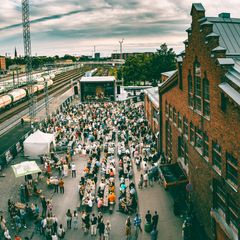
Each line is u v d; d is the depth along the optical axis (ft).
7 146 151.64
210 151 66.39
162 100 118.32
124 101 260.83
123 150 126.82
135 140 142.61
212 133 64.39
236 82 53.01
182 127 91.04
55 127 169.99
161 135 120.88
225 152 57.77
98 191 94.17
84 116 194.80
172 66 362.74
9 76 452.76
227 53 71.51
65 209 90.94
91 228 78.18
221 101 58.23
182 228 76.64
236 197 53.93
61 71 625.00
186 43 82.17
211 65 63.05
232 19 82.79
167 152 114.73
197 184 77.05
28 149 129.80
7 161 124.98
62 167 115.75
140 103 254.88
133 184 95.55
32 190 101.24
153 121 151.33
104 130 157.99
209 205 68.13
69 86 420.36
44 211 88.69
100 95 270.46
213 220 65.51
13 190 103.86
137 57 383.24
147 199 95.04
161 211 87.97
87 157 131.54
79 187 96.02
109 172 106.63
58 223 83.51
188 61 80.94
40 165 124.57
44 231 77.66
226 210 58.90
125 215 86.94
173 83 100.12
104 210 88.99
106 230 75.15
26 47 193.57
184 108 88.07
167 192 98.89
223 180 59.36
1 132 180.24
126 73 374.02
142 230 79.82
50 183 105.09
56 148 138.31
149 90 180.55
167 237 75.82
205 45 66.18
